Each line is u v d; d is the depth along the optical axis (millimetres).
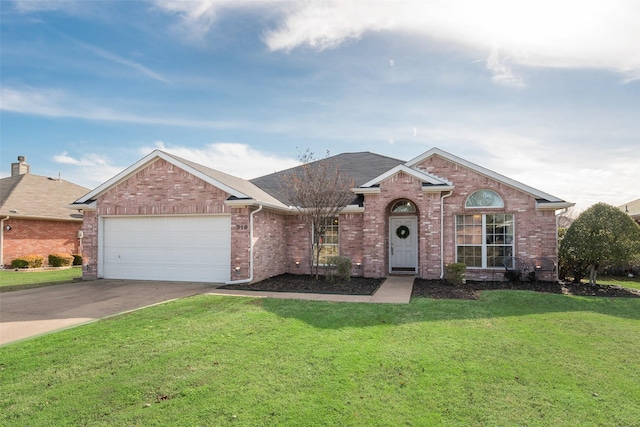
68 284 13938
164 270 14648
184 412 4344
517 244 14523
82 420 4199
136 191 14875
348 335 7184
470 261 14914
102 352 6309
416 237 16359
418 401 4598
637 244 12656
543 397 4715
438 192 14266
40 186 25672
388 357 6012
